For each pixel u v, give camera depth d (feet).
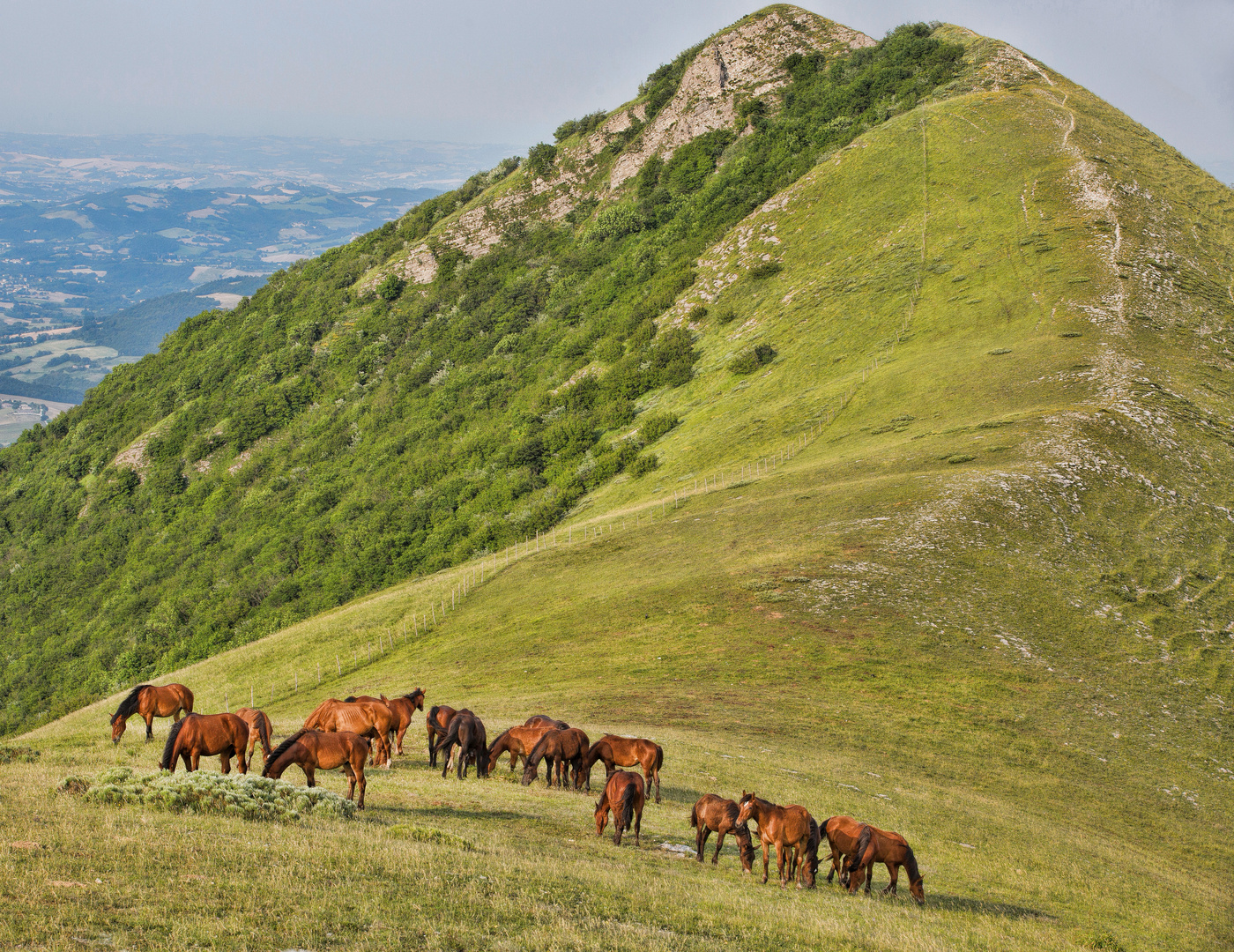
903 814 81.71
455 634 178.60
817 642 139.85
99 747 84.28
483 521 307.17
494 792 70.95
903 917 52.03
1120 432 200.13
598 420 344.69
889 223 370.12
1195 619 148.05
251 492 415.03
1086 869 75.51
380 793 66.74
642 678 133.80
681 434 298.97
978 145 394.52
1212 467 193.67
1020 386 234.17
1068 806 97.30
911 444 218.18
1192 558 164.86
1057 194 343.67
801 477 220.43
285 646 195.52
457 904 40.96
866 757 102.78
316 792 56.85
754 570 168.35
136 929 32.76
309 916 36.63
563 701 124.06
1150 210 330.34
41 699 310.65
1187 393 222.89
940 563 159.74
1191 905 71.41
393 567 303.89
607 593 177.78
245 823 49.83
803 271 371.56
